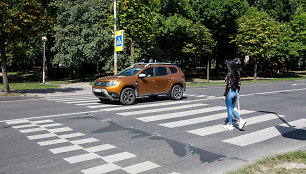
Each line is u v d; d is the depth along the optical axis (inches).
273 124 289.6
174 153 190.5
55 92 621.9
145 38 705.0
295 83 1032.2
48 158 176.4
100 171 155.5
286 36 1449.3
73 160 173.2
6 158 175.9
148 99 492.7
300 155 175.8
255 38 1047.0
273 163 163.5
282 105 432.5
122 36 623.8
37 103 443.2
